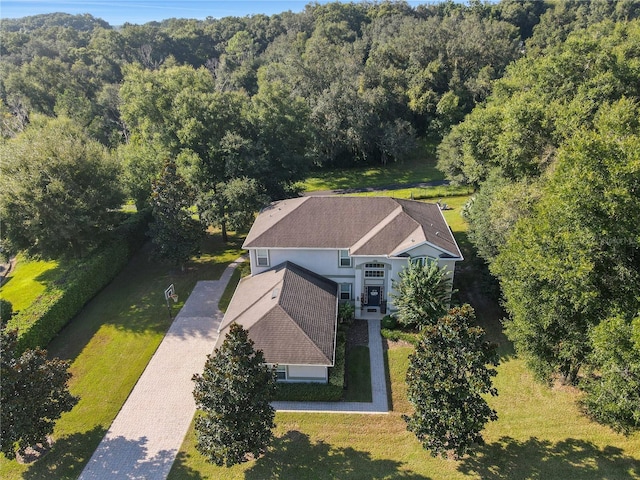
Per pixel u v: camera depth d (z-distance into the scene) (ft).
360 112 209.67
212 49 384.88
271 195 138.51
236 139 133.59
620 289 61.52
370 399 77.05
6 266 139.95
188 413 76.07
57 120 168.96
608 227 58.54
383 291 99.40
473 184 165.58
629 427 62.08
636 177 57.36
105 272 116.57
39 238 108.99
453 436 59.93
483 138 125.29
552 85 122.01
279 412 74.69
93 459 67.67
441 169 171.73
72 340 95.14
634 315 57.82
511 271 73.77
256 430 61.21
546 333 68.33
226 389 59.41
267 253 99.50
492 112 124.88
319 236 97.81
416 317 87.76
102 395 80.02
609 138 64.44
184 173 128.57
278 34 384.47
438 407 59.47
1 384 58.44
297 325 78.69
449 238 97.81
